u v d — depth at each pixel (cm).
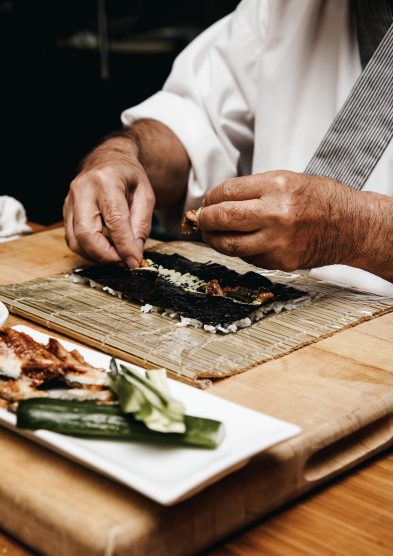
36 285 92
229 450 60
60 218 195
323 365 75
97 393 64
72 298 89
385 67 95
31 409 62
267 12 114
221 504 60
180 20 217
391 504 63
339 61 105
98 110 196
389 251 83
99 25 191
